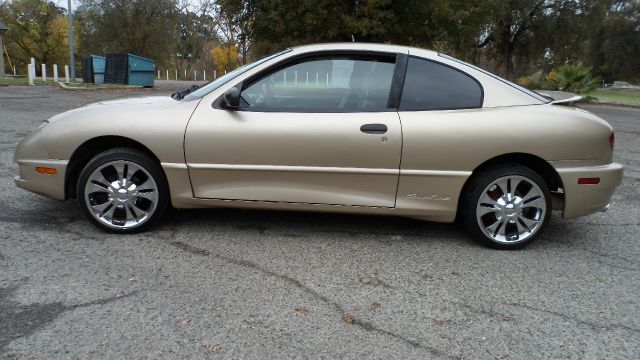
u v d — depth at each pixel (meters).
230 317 2.83
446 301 3.11
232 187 3.98
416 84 3.93
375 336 2.70
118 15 41.22
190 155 3.92
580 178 3.89
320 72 3.95
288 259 3.67
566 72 25.62
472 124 3.80
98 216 4.01
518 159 3.97
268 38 21.38
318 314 2.90
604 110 20.77
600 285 3.40
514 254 3.92
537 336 2.75
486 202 3.95
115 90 19.77
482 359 2.53
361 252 3.85
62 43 54.03
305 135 3.83
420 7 19.88
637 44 50.06
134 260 3.55
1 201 4.77
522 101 3.95
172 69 52.03
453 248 4.00
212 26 48.66
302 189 3.95
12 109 11.55
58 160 3.99
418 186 3.90
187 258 3.62
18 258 3.51
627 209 5.30
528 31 36.94
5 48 53.41
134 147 4.07
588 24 35.12
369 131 3.80
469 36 22.89
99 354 2.45
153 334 2.64
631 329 2.85
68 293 3.04
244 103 3.95
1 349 2.46
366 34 19.30
